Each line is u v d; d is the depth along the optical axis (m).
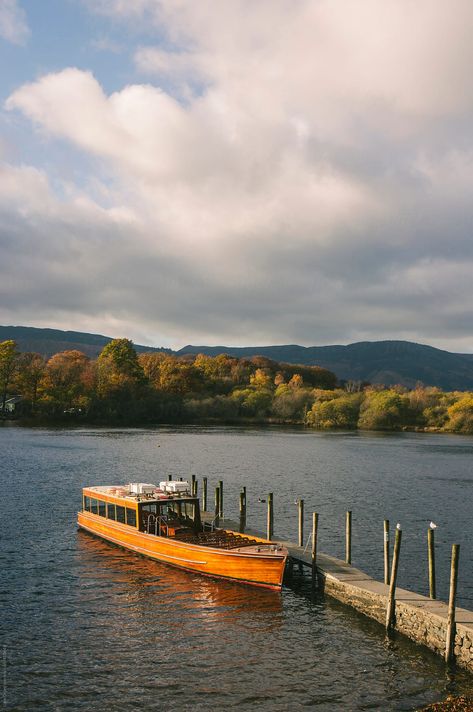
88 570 37.25
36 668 24.95
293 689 23.67
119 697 22.95
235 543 37.44
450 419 197.00
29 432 151.12
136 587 34.41
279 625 29.42
